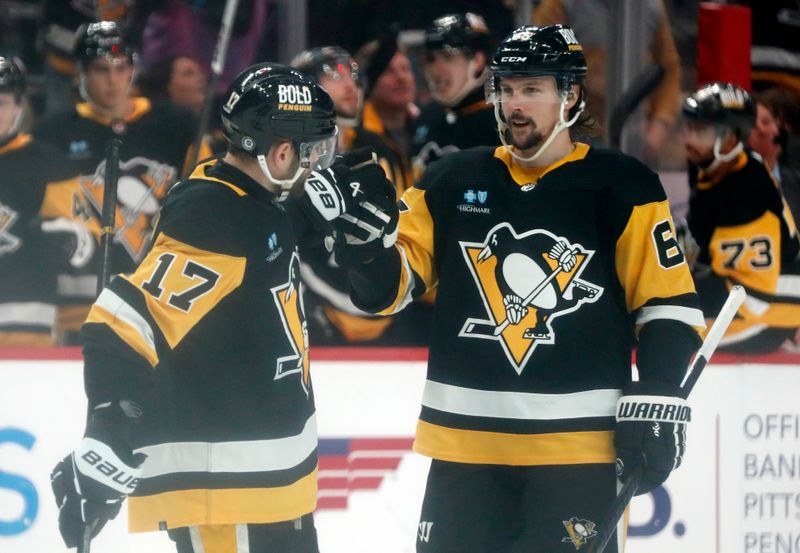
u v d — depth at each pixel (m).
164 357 9.42
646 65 17.42
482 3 17.27
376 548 14.84
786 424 15.54
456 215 10.64
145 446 9.58
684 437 10.29
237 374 9.52
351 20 16.86
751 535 15.45
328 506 14.70
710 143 15.39
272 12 16.97
